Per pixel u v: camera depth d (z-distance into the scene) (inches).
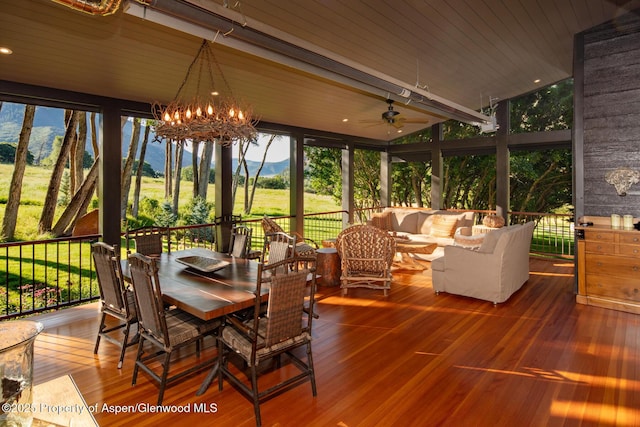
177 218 468.4
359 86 165.9
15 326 40.7
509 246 171.0
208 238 425.4
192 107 145.8
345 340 131.6
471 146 316.2
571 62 241.8
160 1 89.5
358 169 479.2
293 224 293.0
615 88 174.7
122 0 91.7
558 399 94.7
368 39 170.6
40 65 150.2
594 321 149.0
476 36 181.9
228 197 243.1
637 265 157.6
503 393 97.7
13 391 35.3
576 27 184.2
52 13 122.3
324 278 201.0
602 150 178.5
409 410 90.7
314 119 280.5
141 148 438.6
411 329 141.4
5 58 142.5
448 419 87.0
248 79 197.5
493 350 123.0
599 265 166.9
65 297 297.9
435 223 294.4
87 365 114.4
